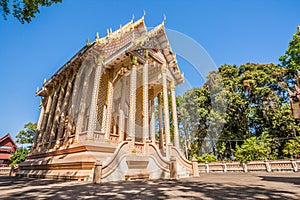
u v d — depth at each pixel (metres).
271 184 5.19
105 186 5.15
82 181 6.92
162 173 7.83
